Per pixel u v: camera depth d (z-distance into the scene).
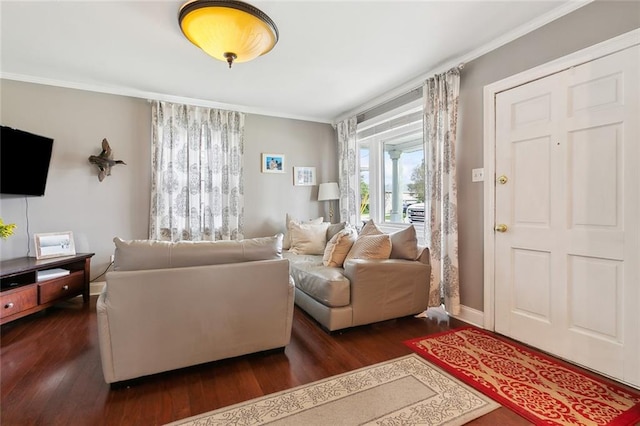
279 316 2.05
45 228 3.22
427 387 1.72
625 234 1.78
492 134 2.50
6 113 3.07
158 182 3.59
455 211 2.75
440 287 2.92
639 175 1.73
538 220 2.20
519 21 2.20
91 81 3.25
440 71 2.92
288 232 4.11
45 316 2.81
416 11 2.08
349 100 3.87
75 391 1.68
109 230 3.50
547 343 2.14
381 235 2.76
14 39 2.42
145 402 1.59
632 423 1.44
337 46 2.53
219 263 1.89
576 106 1.99
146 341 1.70
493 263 2.50
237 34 2.03
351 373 1.86
